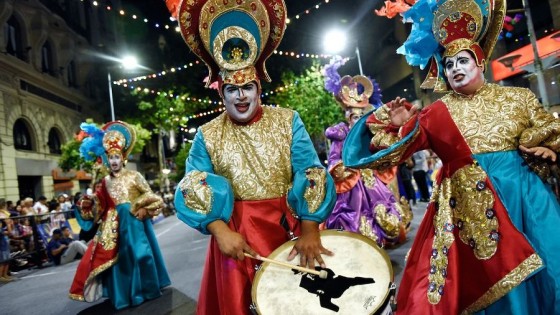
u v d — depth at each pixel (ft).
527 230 7.46
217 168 8.19
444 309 7.43
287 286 6.93
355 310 6.34
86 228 17.22
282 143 8.10
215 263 7.98
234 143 8.11
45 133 69.46
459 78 7.99
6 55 58.95
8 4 59.82
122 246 16.46
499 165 7.68
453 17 8.08
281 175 8.05
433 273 7.82
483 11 7.93
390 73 74.90
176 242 34.60
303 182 7.59
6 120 58.03
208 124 8.46
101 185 17.29
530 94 7.84
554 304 7.02
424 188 36.24
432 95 61.31
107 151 17.06
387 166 8.13
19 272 31.35
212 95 70.08
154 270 16.71
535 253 7.09
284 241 7.93
